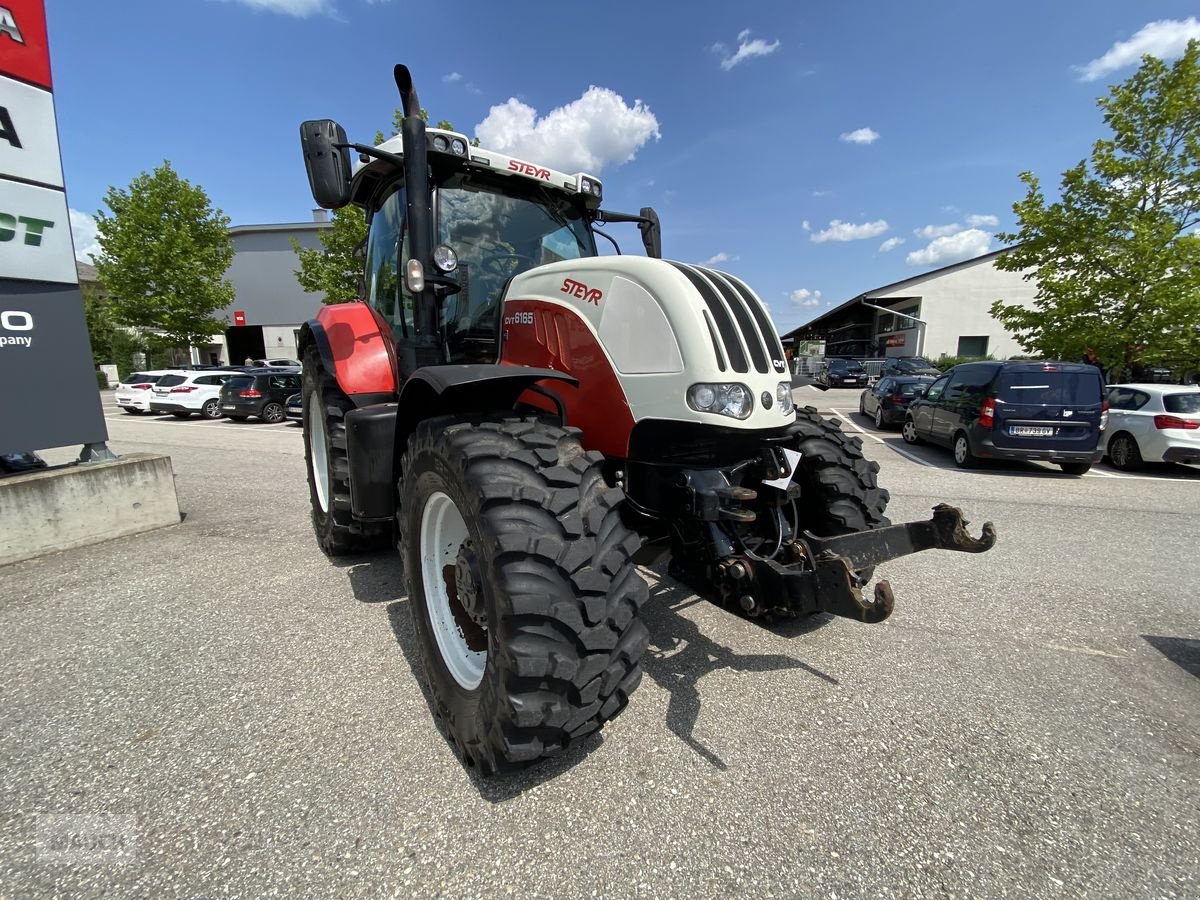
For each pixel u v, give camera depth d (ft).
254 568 13.06
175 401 53.36
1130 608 11.25
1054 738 7.31
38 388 14.57
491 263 10.77
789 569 7.02
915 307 107.04
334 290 58.34
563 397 8.48
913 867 5.42
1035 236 37.65
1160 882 5.27
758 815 6.01
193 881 5.22
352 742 7.13
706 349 7.10
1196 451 24.62
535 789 6.36
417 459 7.48
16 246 14.03
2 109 13.61
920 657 9.28
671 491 7.93
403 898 5.05
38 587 12.03
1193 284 32.09
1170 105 31.99
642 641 6.26
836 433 10.54
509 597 5.67
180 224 75.20
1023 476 25.44
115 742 7.13
